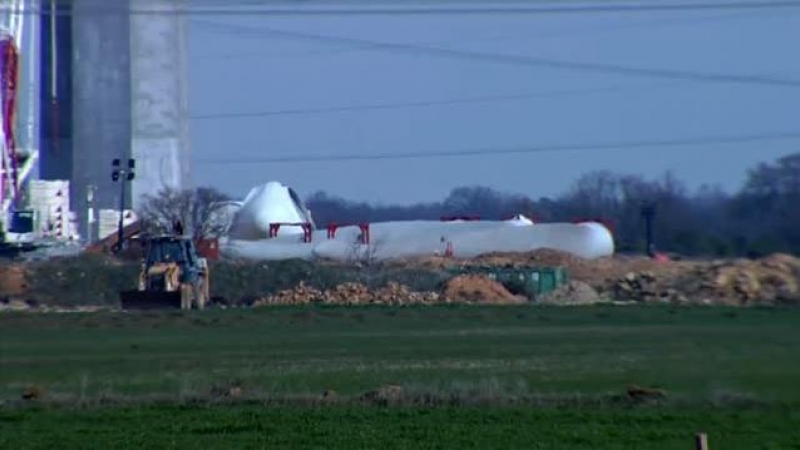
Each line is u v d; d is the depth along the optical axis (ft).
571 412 424.05
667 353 643.86
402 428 393.50
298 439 376.27
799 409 432.25
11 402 459.73
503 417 414.62
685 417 415.03
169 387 512.63
